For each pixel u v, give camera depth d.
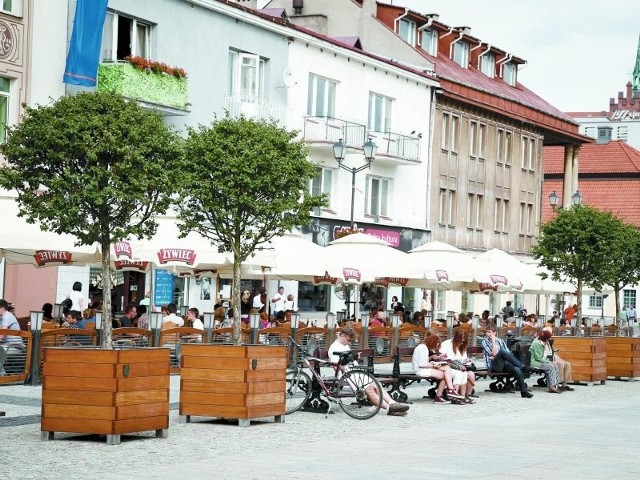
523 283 40.09
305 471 13.36
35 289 32.78
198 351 17.75
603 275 43.25
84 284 34.53
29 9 32.19
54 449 14.49
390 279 38.12
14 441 15.10
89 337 23.19
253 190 24.39
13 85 31.94
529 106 67.62
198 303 40.75
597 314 94.50
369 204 52.00
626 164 99.00
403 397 22.83
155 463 13.63
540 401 24.83
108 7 35.31
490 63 67.94
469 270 36.56
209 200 24.00
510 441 17.14
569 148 75.81
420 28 60.78
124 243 24.55
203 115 40.09
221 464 13.70
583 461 15.14
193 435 16.41
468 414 21.30
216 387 17.62
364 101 50.97
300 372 20.44
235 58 42.31
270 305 44.84
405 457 14.93
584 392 27.75
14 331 22.08
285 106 44.66
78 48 33.12
